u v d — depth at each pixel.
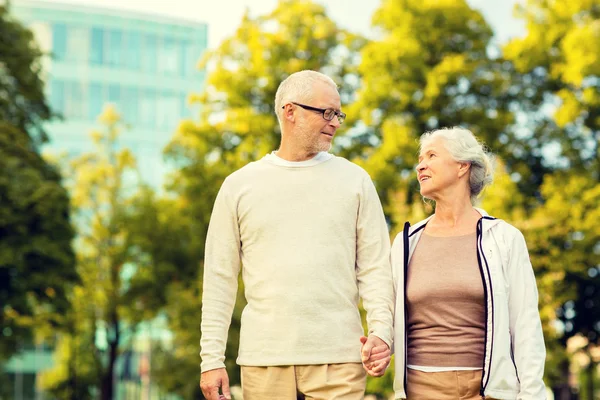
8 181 20.14
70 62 48.84
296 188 4.26
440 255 4.24
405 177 21.83
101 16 49.53
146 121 49.66
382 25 24.42
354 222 4.28
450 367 4.06
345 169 4.34
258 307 4.19
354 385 4.10
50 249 20.38
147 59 50.09
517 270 4.18
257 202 4.26
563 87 23.72
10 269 20.52
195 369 21.23
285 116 4.33
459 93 23.50
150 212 26.17
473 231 4.29
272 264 4.18
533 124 24.16
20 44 22.50
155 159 49.31
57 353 33.19
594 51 20.86
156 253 25.64
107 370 29.28
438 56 23.81
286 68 23.55
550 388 22.22
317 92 4.28
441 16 23.50
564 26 23.11
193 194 23.81
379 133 23.16
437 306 4.14
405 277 4.25
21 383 43.94
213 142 24.05
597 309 22.41
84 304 27.77
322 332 4.10
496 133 23.31
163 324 29.12
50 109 23.22
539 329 4.13
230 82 23.72
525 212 21.67
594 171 22.34
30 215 20.41
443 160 4.33
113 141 30.09
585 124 23.08
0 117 22.19
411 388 4.13
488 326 4.05
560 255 20.36
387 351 4.12
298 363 4.08
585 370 23.69
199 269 24.39
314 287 4.13
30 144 22.58
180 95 50.31
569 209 20.83
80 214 28.30
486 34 23.89
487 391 4.00
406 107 23.28
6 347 20.89
